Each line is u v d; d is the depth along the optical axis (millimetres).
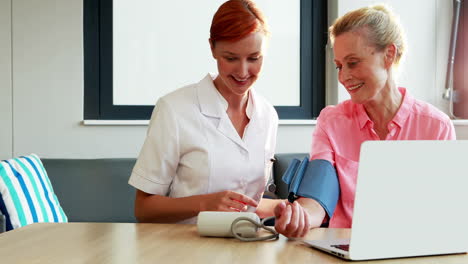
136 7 2734
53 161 2359
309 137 2828
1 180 1842
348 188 1420
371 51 1383
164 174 1518
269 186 2428
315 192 1311
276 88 2869
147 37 2752
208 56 2793
